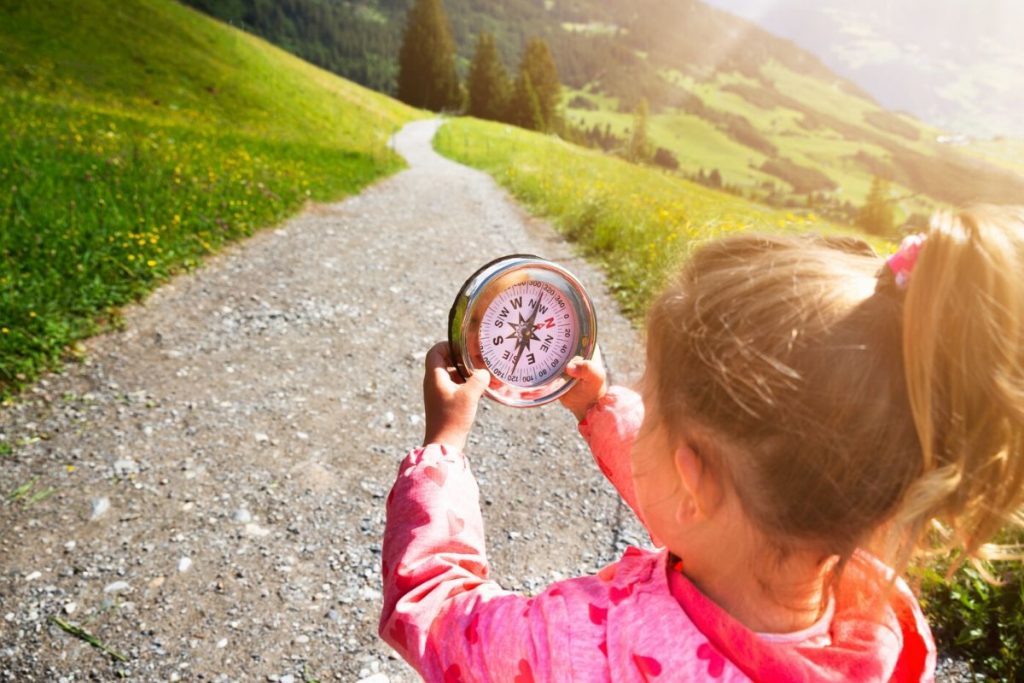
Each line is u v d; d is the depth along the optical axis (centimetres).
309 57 18925
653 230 777
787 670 63
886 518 61
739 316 61
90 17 3909
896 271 60
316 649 254
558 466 373
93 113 1800
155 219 699
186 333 514
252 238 780
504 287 95
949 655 239
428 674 78
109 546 299
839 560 65
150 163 952
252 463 364
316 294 620
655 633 66
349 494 344
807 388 58
